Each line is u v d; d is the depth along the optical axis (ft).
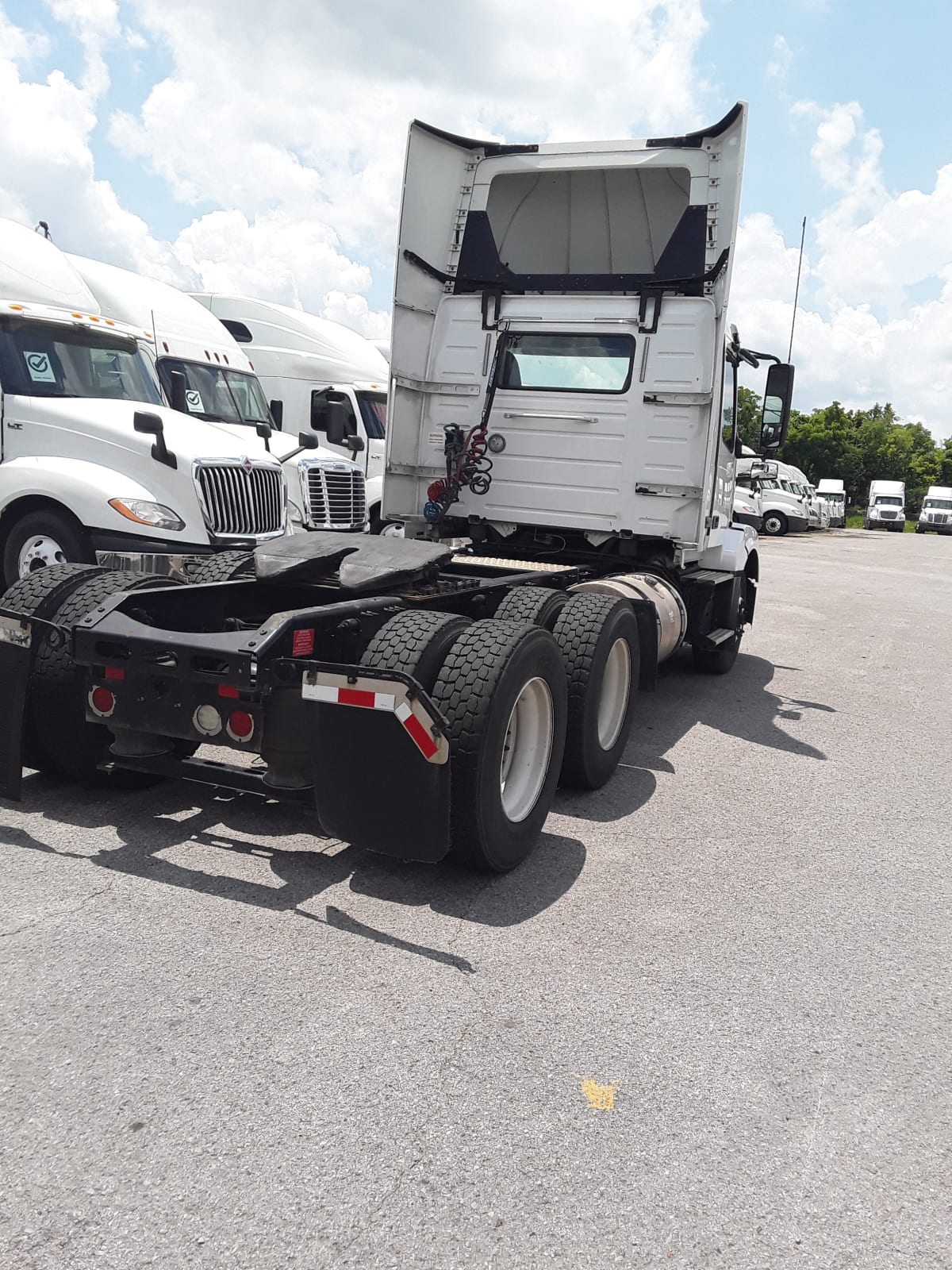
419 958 11.10
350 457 45.55
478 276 23.62
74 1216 7.13
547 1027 9.91
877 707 26.86
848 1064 9.67
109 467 26.00
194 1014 9.68
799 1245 7.31
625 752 20.76
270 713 12.56
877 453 282.56
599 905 12.94
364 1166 7.79
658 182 22.93
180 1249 6.89
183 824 14.51
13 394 26.68
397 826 12.06
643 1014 10.31
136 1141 7.90
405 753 11.73
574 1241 7.18
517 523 23.40
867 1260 7.20
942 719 25.81
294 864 13.41
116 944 10.93
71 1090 8.46
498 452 23.31
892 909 13.50
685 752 21.15
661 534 22.13
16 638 13.62
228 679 12.24
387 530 25.23
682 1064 9.46
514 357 23.16
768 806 17.74
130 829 14.20
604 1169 7.94
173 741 14.37
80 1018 9.48
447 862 13.50
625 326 22.12
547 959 11.32
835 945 12.28
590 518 22.67
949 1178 8.14
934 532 195.72
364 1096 8.63
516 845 13.71
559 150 22.80
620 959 11.47
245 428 35.68
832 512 171.63
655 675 20.34
